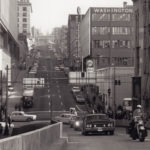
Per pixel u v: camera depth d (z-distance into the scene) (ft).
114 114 221.66
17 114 244.83
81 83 263.29
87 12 550.77
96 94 334.24
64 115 220.64
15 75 418.10
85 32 565.53
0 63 315.99
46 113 285.23
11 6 423.23
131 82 289.12
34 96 368.68
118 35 519.19
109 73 291.17
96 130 107.86
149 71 241.55
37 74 469.98
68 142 79.36
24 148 37.22
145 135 79.41
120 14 520.83
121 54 516.73
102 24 519.60
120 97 292.20
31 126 151.74
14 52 462.60
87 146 69.56
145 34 249.55
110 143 76.02
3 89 315.58
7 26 369.91
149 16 244.22
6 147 29.63
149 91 237.86
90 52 516.32
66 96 372.17
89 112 265.75
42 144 53.98
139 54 263.29
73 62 602.03
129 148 65.21
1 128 152.05
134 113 81.92
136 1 271.49
